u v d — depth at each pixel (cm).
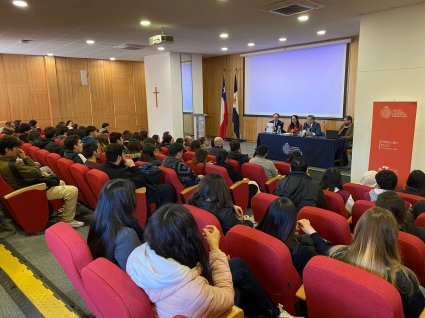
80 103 1169
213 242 160
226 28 680
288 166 496
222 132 1186
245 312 176
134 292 118
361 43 566
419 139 521
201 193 238
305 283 135
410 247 175
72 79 1141
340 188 366
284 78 1002
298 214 229
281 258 160
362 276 120
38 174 370
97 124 1220
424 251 176
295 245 192
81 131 627
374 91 560
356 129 590
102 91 1218
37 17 556
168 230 127
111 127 1258
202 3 489
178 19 591
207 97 1268
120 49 940
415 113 505
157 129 1113
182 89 1062
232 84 1162
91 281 125
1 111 1011
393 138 527
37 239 353
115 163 355
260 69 1064
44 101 1088
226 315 134
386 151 535
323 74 907
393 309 111
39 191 359
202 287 121
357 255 147
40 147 549
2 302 242
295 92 983
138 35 734
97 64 1194
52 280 272
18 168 357
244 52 1082
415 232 205
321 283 129
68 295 251
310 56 927
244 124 1154
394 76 534
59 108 1119
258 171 434
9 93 1020
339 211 296
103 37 751
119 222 177
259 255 168
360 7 513
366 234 146
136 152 515
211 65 1225
